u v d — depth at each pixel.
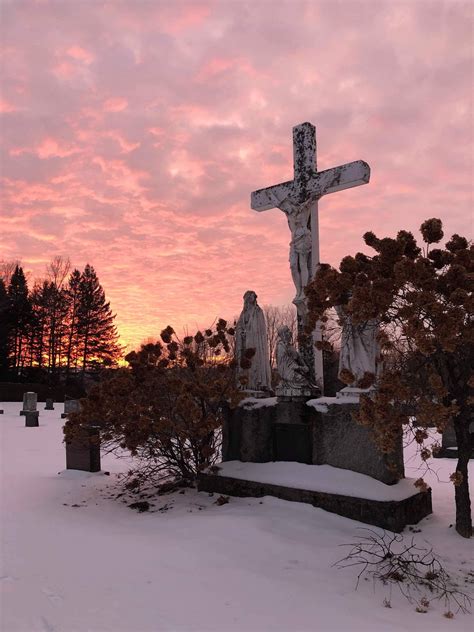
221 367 8.72
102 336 64.12
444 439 13.00
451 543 5.78
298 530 6.09
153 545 5.47
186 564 4.86
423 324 4.86
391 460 6.79
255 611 3.88
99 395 8.31
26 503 8.10
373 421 5.20
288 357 8.16
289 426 7.97
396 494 6.54
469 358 5.53
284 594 4.27
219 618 3.71
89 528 6.39
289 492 7.21
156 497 8.40
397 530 6.21
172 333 8.62
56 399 46.38
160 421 7.89
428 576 4.82
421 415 4.86
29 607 3.71
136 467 11.52
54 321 58.31
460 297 4.77
